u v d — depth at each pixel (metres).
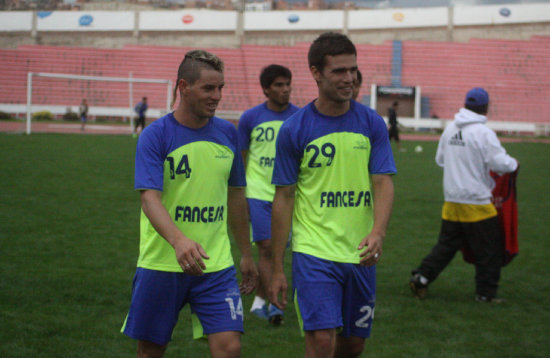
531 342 6.01
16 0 75.06
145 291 4.18
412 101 52.12
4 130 35.41
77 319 6.38
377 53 58.97
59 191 14.70
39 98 55.41
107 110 49.47
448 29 64.38
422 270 7.47
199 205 4.23
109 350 5.57
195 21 65.94
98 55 59.62
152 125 4.19
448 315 6.87
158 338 4.20
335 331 4.34
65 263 8.56
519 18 63.16
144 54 60.00
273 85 7.21
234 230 4.68
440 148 7.61
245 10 70.38
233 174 4.54
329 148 4.29
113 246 9.69
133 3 79.19
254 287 4.70
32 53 58.69
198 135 4.25
